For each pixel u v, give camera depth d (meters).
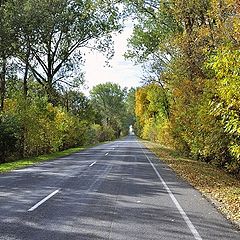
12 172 18.81
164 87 39.88
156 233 7.34
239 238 7.06
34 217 8.70
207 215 9.03
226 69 9.89
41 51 40.94
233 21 12.57
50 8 31.86
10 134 29.02
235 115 10.20
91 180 15.59
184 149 30.42
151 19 32.56
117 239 6.89
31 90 41.16
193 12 20.84
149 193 12.31
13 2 28.91
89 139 69.12
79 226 7.86
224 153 18.33
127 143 71.75
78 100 69.19
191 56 21.27
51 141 36.72
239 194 12.03
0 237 7.00
